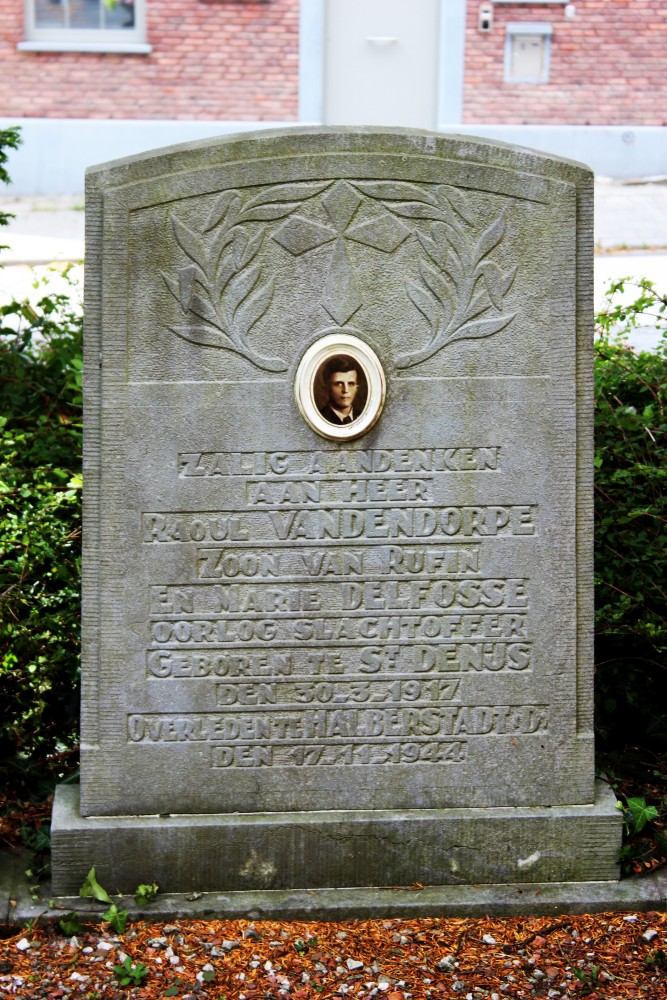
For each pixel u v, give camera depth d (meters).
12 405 5.93
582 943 3.82
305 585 3.94
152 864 3.91
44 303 6.45
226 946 3.76
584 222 3.85
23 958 3.71
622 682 4.90
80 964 3.68
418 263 3.83
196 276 3.78
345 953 3.76
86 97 13.11
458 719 4.02
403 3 13.02
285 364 3.84
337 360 3.83
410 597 3.97
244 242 3.78
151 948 3.75
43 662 4.76
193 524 3.88
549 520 3.96
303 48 13.02
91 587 3.88
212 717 3.95
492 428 3.91
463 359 3.88
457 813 4.01
